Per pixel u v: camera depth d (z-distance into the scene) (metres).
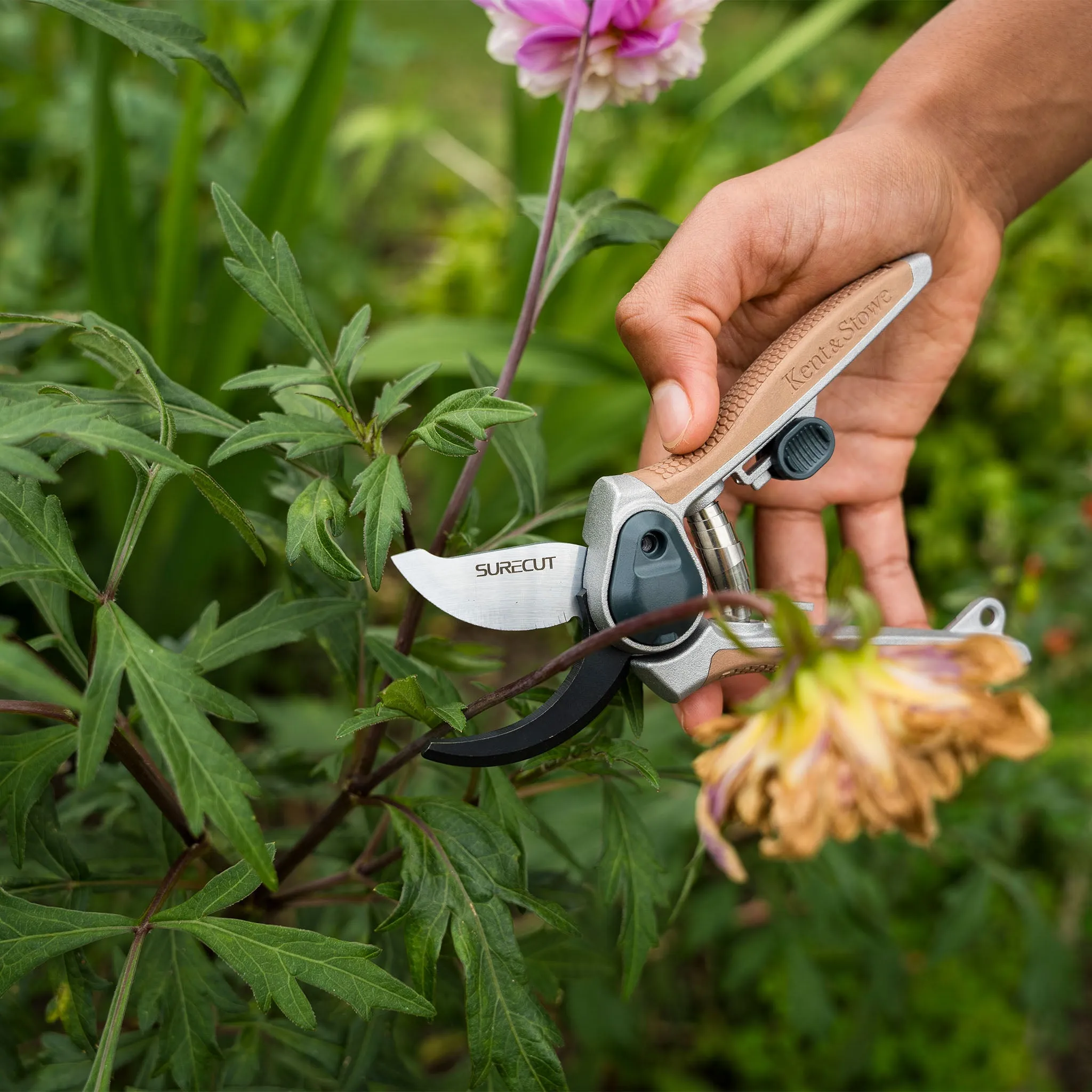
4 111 1.29
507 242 1.52
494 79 2.50
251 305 1.06
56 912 0.53
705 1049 1.05
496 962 0.55
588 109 0.65
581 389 1.30
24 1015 0.64
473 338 1.06
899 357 0.76
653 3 0.62
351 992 0.52
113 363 0.56
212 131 1.32
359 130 1.72
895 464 0.78
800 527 0.77
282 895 0.65
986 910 0.98
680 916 0.94
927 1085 1.04
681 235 0.65
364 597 0.65
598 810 0.90
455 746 0.54
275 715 0.95
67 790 0.84
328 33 1.00
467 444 0.53
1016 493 1.54
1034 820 1.21
